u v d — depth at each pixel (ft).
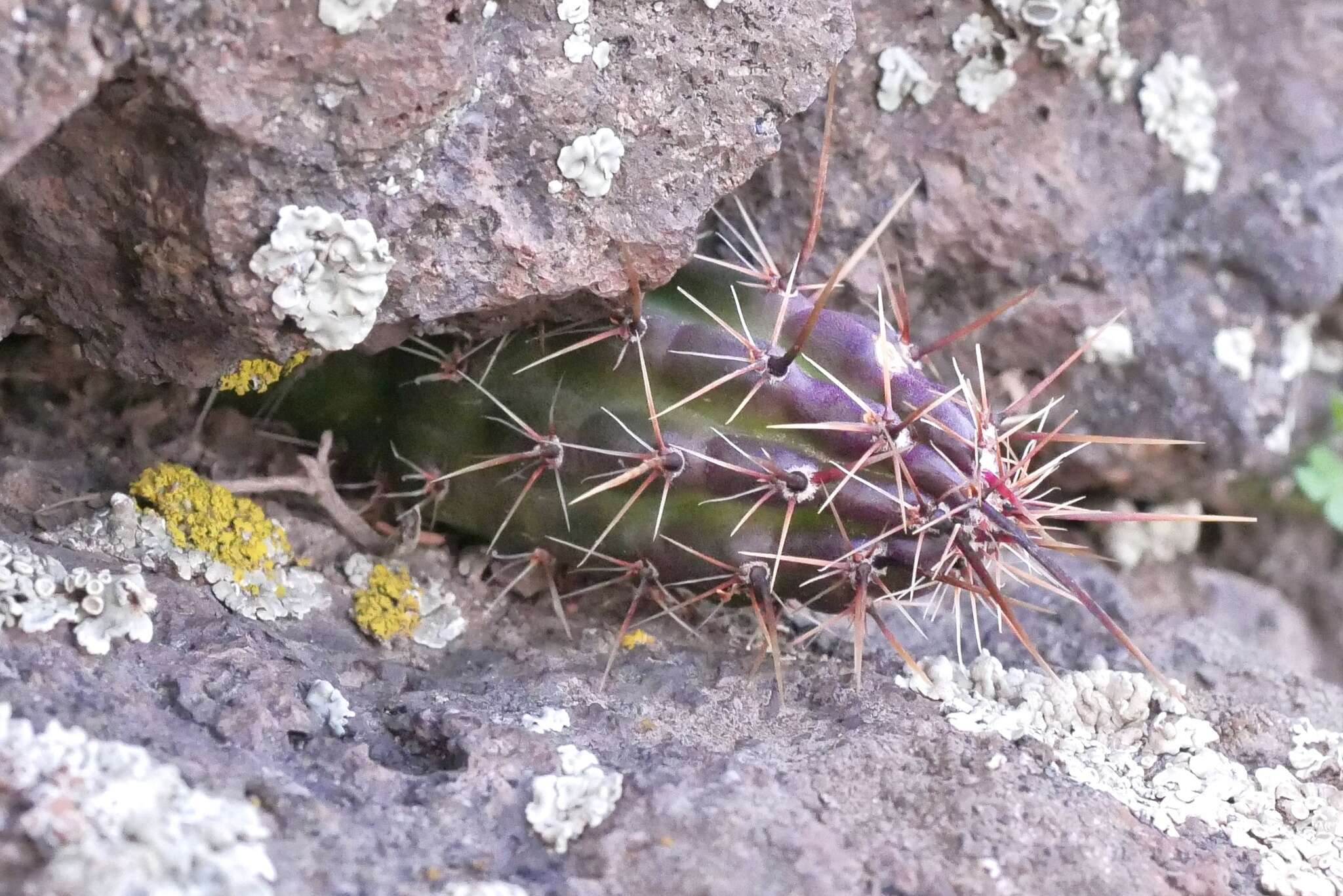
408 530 1.15
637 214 1.06
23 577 1.02
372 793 0.99
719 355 1.07
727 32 1.05
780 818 0.99
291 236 1.00
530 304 1.08
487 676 1.10
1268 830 1.06
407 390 1.14
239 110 0.97
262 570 1.11
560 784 0.99
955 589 1.10
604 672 1.11
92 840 0.91
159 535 1.09
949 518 1.06
